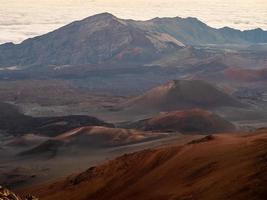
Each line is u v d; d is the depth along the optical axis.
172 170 61.44
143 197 57.88
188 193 48.31
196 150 64.31
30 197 48.91
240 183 43.31
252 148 54.72
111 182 72.50
